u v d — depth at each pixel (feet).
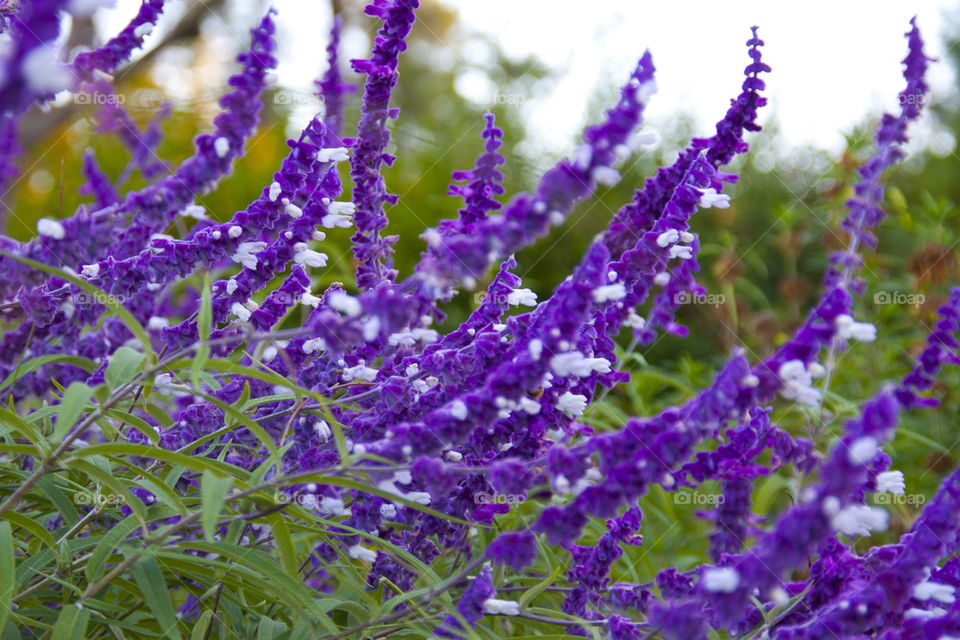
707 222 25.64
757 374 4.73
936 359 7.82
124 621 6.54
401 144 25.73
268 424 7.36
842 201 15.19
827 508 4.00
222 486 4.70
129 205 6.09
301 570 7.48
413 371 6.79
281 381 5.31
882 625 5.54
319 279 10.65
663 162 27.68
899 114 9.45
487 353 6.26
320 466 6.52
